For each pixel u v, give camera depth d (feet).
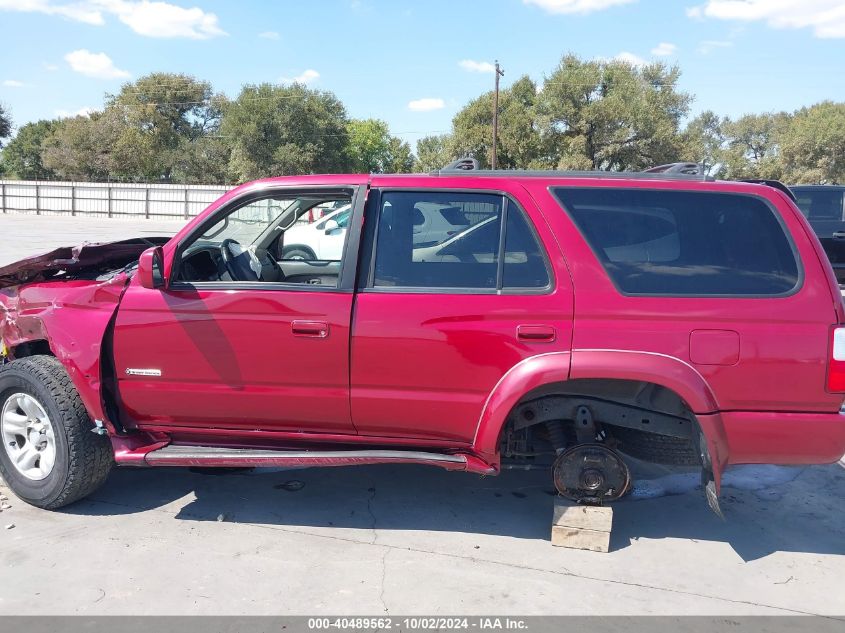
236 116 186.39
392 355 10.93
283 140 189.67
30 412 12.51
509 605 9.82
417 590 10.15
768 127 274.98
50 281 13.00
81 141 210.79
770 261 10.52
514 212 10.98
